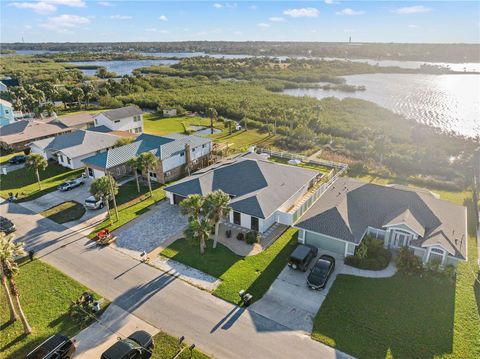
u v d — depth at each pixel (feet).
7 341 76.59
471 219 127.95
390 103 395.55
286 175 142.61
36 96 344.49
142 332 75.77
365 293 89.66
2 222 121.19
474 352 72.23
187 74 618.44
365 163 185.37
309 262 100.68
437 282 93.61
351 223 107.04
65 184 154.92
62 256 106.83
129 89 422.41
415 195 115.34
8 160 194.59
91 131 202.59
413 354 71.77
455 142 226.58
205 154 187.01
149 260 104.27
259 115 289.53
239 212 120.78
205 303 86.79
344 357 71.31
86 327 80.12
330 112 313.53
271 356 71.56
